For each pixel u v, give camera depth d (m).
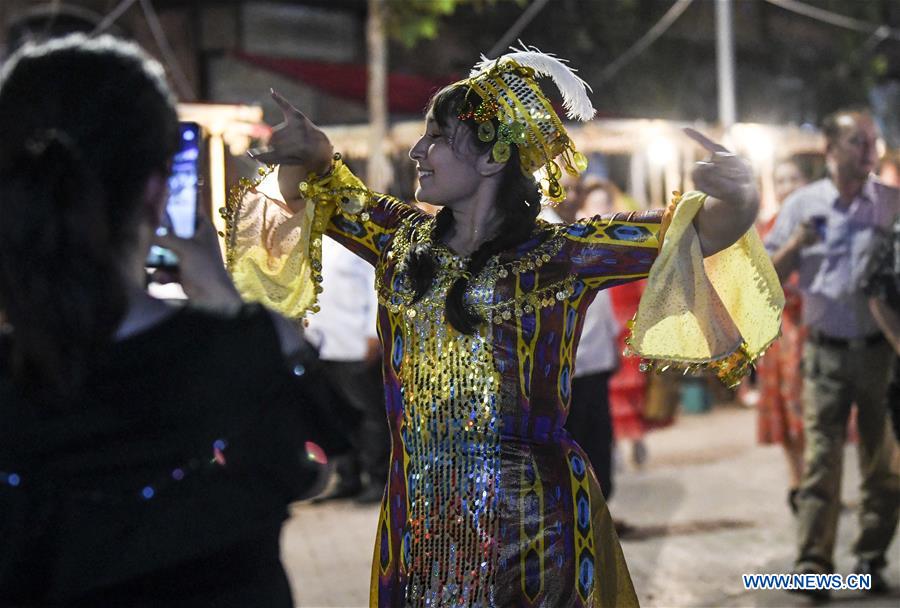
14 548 1.70
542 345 2.54
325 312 7.15
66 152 1.67
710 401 11.14
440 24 14.27
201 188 2.15
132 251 1.75
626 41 15.62
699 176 2.41
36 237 1.65
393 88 12.94
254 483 1.80
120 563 1.71
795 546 5.75
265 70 12.48
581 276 2.58
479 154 2.59
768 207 11.50
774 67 18.47
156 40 12.30
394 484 2.62
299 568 5.74
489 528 2.49
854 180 5.14
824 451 5.03
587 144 11.15
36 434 1.72
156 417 1.73
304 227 2.86
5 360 1.76
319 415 1.91
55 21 9.33
